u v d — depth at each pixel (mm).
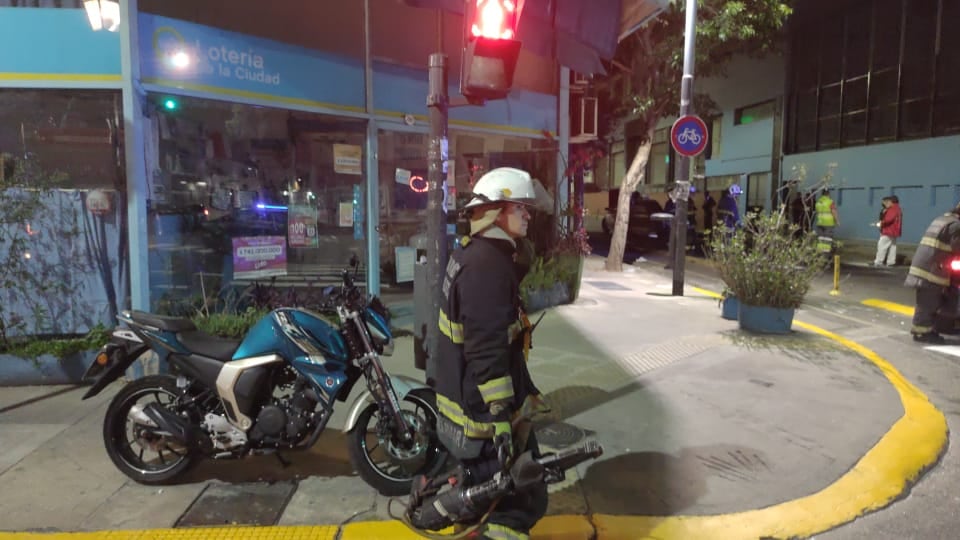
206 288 6613
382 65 7844
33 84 5680
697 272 15281
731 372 6328
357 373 3979
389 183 8172
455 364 2814
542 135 10305
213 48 6270
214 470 4172
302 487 3945
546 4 6039
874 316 9781
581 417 5117
